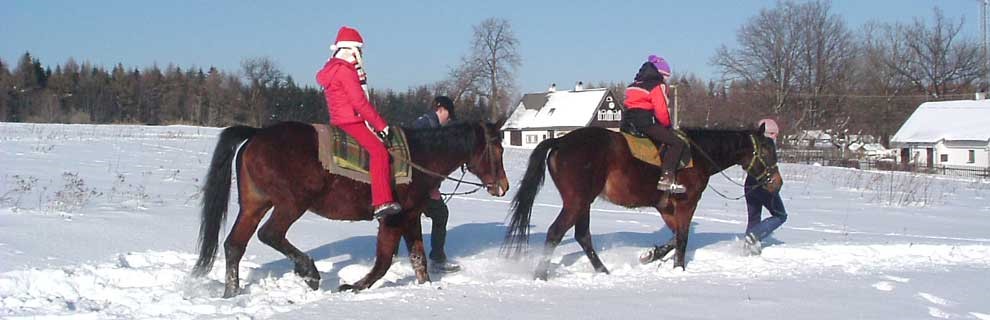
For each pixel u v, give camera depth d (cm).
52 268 732
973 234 1295
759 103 5912
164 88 8681
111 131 3978
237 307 633
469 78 6900
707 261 957
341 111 734
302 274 745
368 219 757
